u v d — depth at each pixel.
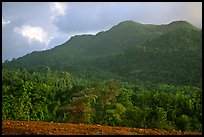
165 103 29.25
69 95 32.72
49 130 7.56
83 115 22.02
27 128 7.81
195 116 24.81
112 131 7.63
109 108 23.48
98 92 29.20
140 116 20.64
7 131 7.36
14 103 17.91
